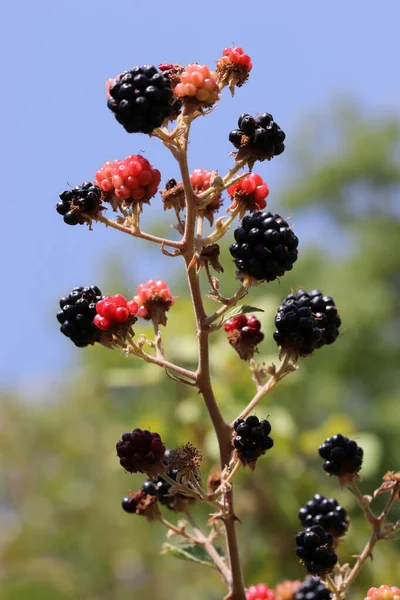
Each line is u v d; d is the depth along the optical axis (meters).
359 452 4.66
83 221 4.35
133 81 4.00
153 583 12.26
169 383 8.38
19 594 8.51
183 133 4.11
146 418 8.18
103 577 12.30
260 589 4.76
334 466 4.63
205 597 11.59
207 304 8.98
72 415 13.85
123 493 12.61
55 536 12.65
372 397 14.32
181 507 4.77
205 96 4.07
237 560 4.20
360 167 19.31
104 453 12.91
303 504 7.99
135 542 12.33
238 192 4.32
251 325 4.61
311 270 16.22
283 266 4.17
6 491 13.90
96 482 13.09
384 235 18.30
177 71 4.27
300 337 4.20
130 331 4.32
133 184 4.18
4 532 12.91
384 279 17.72
